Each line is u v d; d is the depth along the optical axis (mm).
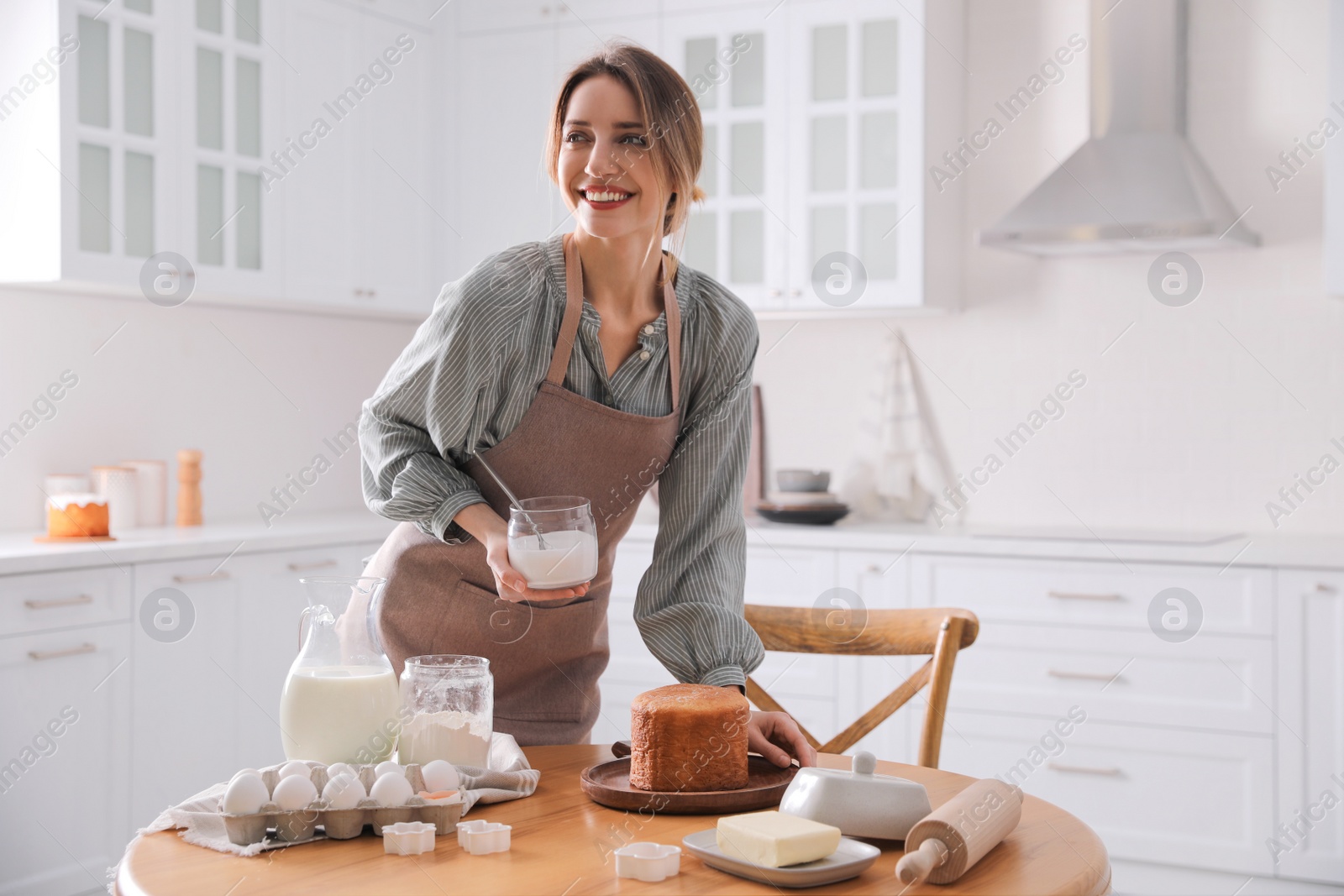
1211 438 3480
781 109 3586
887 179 3475
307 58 3479
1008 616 3141
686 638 1467
